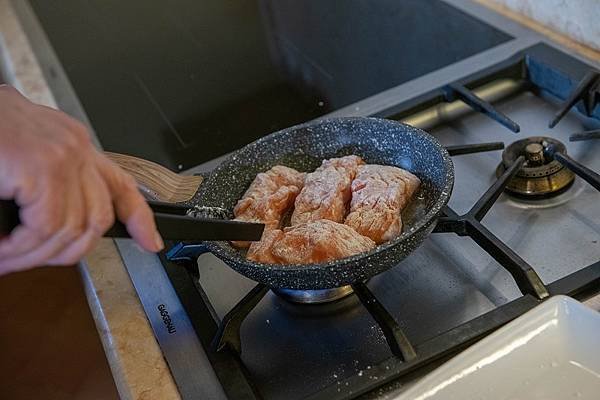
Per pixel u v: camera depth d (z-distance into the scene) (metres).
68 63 1.49
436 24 1.29
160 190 0.82
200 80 1.33
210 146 1.12
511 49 1.12
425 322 0.76
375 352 0.74
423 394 0.61
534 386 0.61
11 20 1.71
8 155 0.53
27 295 1.38
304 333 0.77
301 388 0.72
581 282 0.73
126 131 1.21
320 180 0.81
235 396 0.70
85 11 1.72
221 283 0.85
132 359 0.76
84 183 0.55
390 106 1.08
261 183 0.83
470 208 0.88
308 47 1.36
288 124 1.14
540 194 0.87
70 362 1.27
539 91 1.07
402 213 0.80
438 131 1.04
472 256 0.82
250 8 1.59
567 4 1.09
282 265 0.69
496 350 0.62
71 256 0.56
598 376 0.61
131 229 0.58
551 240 0.82
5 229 0.54
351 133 0.87
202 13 1.62
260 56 1.37
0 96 0.61
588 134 0.91
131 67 1.43
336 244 0.71
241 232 0.68
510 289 0.77
